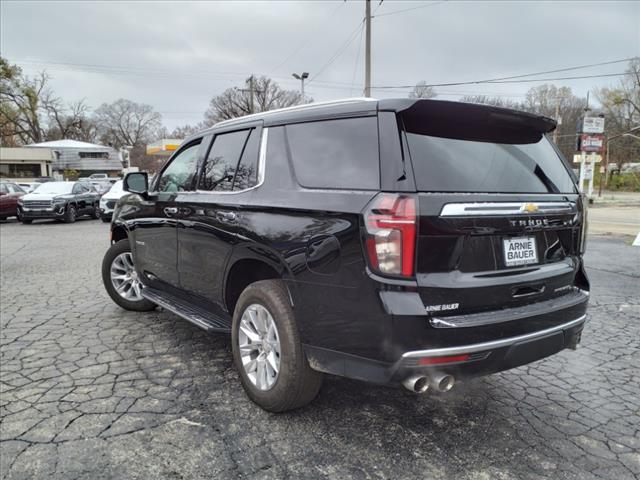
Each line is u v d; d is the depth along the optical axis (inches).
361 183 99.3
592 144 901.2
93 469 96.8
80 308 214.2
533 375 147.1
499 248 102.7
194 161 159.0
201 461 100.2
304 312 107.7
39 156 1835.6
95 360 153.7
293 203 111.7
